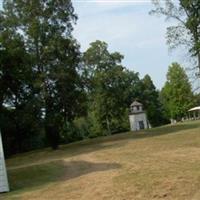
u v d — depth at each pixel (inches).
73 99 1653.5
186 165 707.4
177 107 3289.9
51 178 829.8
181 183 567.5
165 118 3681.1
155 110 3666.3
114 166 839.1
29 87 1669.5
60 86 1636.3
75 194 605.6
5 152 1891.0
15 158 1572.3
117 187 598.5
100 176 727.7
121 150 1171.9
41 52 1642.5
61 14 1678.2
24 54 1651.1
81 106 1683.1
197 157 804.0
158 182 587.8
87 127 2800.2
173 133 1557.6
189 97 3250.5
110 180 662.5
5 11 1697.8
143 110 3292.3
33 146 2041.1
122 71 2851.9
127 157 965.8
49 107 1637.6
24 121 1615.4
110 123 2920.8
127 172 707.4
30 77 1638.8
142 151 1064.8
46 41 1640.0
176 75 3280.0
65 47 1646.2
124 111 3036.4
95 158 1060.5
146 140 1395.2
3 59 1649.9
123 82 2908.5
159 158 855.1
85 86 1728.6
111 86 2837.1
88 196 577.3
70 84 1643.7
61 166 1000.9
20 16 1672.0
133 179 634.2
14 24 1678.2
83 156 1176.8
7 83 1673.2
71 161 1080.8
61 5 1688.0
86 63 2699.3
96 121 2864.2
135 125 3233.3
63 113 1656.0
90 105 2839.6
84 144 1705.2
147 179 617.0
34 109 1605.6
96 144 1592.0
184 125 2058.3
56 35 1646.2
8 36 1680.6
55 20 1674.5
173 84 3292.3
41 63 1642.5
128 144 1349.7
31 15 1667.1
